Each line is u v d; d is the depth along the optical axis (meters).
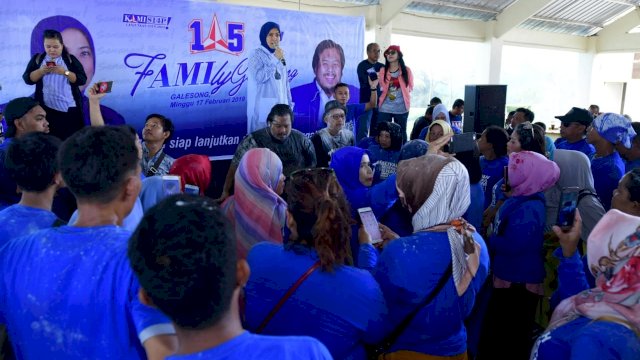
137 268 0.82
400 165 1.66
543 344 1.37
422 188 1.57
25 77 4.51
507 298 2.55
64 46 4.71
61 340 1.13
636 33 13.77
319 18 6.18
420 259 1.50
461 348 1.59
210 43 5.50
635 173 1.80
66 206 2.58
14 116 2.80
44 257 1.16
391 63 6.52
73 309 1.12
